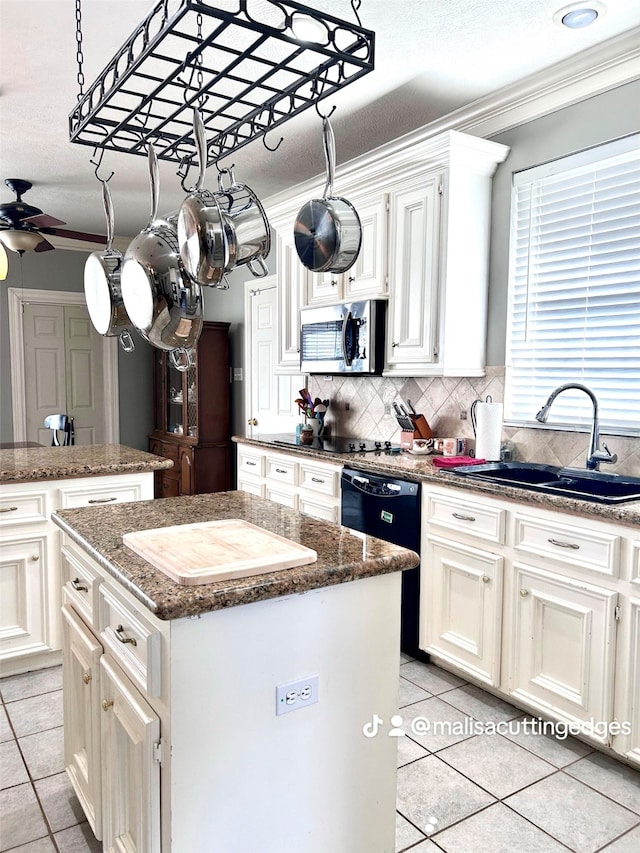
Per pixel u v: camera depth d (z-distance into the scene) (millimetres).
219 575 1248
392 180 3188
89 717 1591
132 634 1332
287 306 4102
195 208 1508
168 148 1864
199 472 5348
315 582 1305
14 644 2613
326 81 1387
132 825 1357
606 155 2619
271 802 1319
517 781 2014
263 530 1620
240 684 1256
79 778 1723
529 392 3006
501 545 2361
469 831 1786
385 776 1504
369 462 3006
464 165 2924
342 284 3574
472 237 3012
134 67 1348
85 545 1530
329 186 1591
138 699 1294
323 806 1402
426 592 2729
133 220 5434
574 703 2119
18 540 2588
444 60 2584
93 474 2746
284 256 4094
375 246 3330
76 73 2684
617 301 2637
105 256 2025
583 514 2062
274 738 1311
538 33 2381
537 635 2252
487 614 2428
